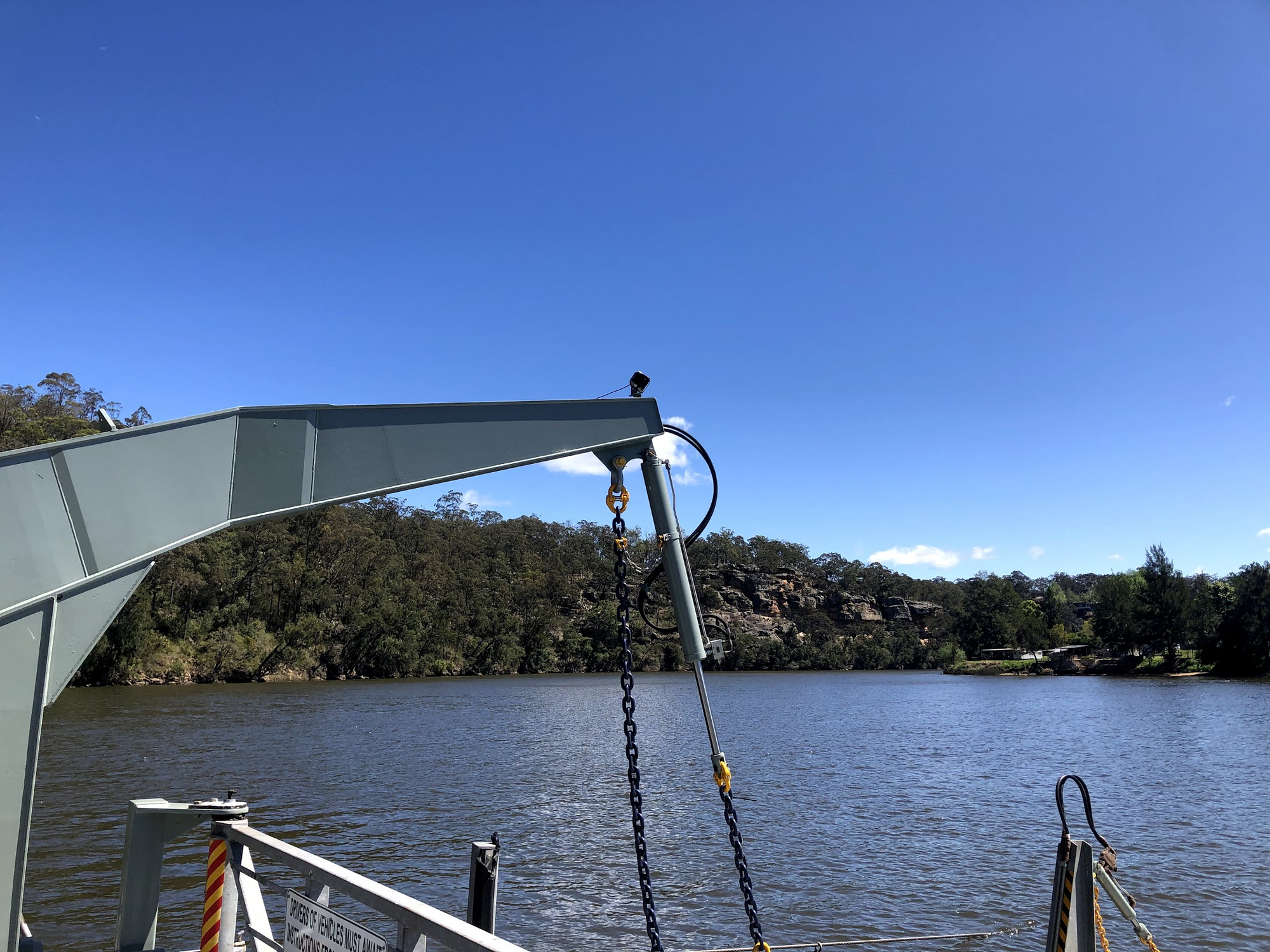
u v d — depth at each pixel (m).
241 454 4.32
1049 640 172.38
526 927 13.90
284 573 116.31
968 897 15.73
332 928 4.43
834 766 34.94
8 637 3.60
